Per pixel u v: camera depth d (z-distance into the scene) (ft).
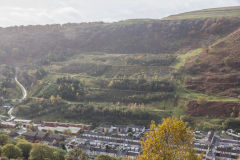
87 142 561.84
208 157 468.75
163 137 157.69
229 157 464.65
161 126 160.25
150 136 162.09
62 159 412.36
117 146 536.83
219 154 475.72
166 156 150.51
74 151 445.78
